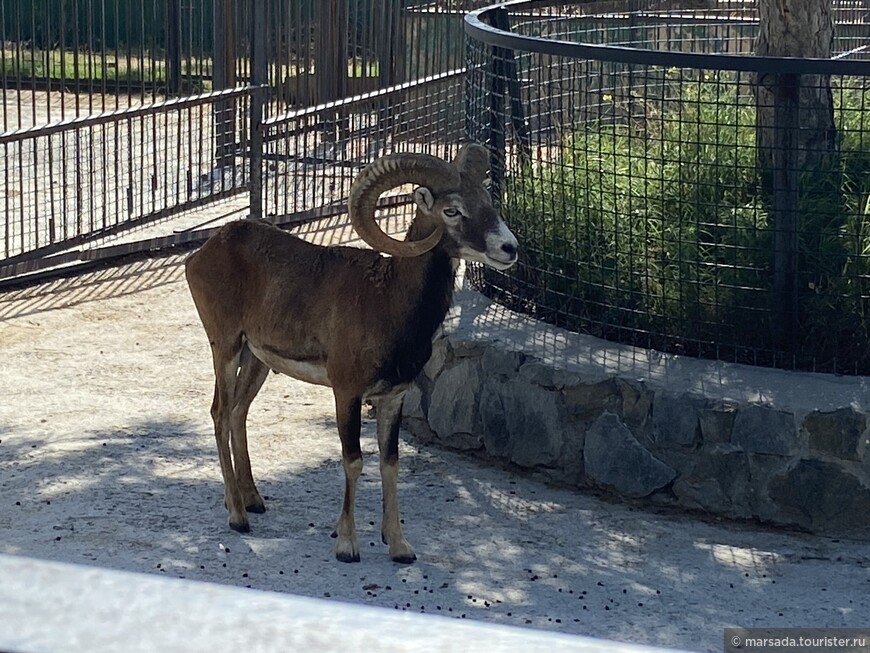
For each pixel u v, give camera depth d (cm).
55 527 409
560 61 536
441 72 830
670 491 445
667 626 364
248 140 761
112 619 76
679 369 457
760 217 477
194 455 471
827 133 513
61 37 647
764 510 433
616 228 481
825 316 458
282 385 546
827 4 534
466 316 507
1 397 514
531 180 516
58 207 729
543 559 407
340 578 388
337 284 399
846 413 423
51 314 607
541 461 465
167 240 700
